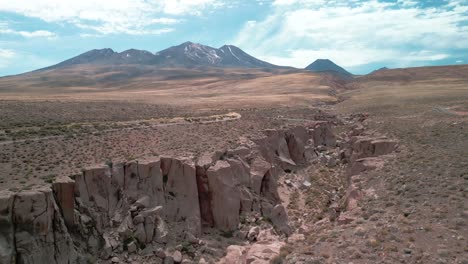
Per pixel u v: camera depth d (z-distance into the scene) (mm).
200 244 31562
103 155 38812
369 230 22969
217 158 40688
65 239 25625
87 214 28609
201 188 36219
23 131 49312
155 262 28500
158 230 30609
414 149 42406
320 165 61500
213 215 35469
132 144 45375
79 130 52844
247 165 42438
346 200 34562
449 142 43438
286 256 21562
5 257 22500
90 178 30375
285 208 42031
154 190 33375
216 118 76125
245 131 60625
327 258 20016
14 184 28141
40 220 24406
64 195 27219
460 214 22844
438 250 18984
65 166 33625
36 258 23734
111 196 31078
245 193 39156
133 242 28844
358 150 50875
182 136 53000
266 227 36219
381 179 33969
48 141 43969
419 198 27094
